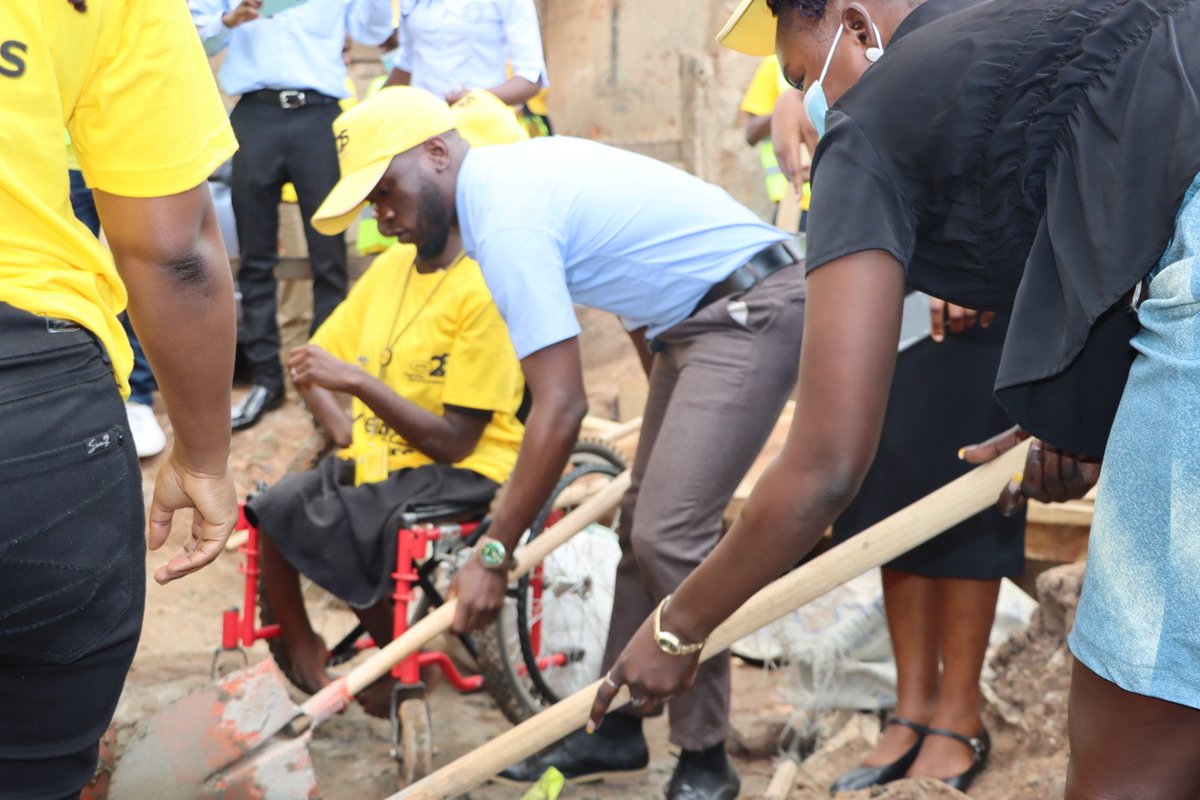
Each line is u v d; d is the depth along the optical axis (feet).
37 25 5.52
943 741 12.78
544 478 11.66
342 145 12.70
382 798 13.03
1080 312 5.76
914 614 13.03
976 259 6.51
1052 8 6.13
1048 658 14.40
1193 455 5.45
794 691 15.69
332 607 18.40
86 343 5.89
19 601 5.63
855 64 7.15
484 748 9.91
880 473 12.99
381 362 14.60
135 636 6.31
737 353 12.06
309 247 21.38
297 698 15.37
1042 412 6.50
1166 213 5.50
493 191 11.96
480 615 12.34
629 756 13.70
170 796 10.75
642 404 22.79
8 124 5.49
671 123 29.09
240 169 21.08
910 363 12.77
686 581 7.42
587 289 12.37
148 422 20.43
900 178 6.30
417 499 13.65
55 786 6.20
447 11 21.36
